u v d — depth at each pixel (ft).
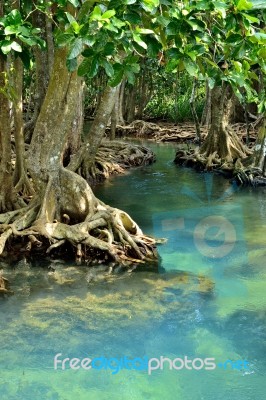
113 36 12.04
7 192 27.48
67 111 24.82
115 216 24.93
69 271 22.03
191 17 13.14
